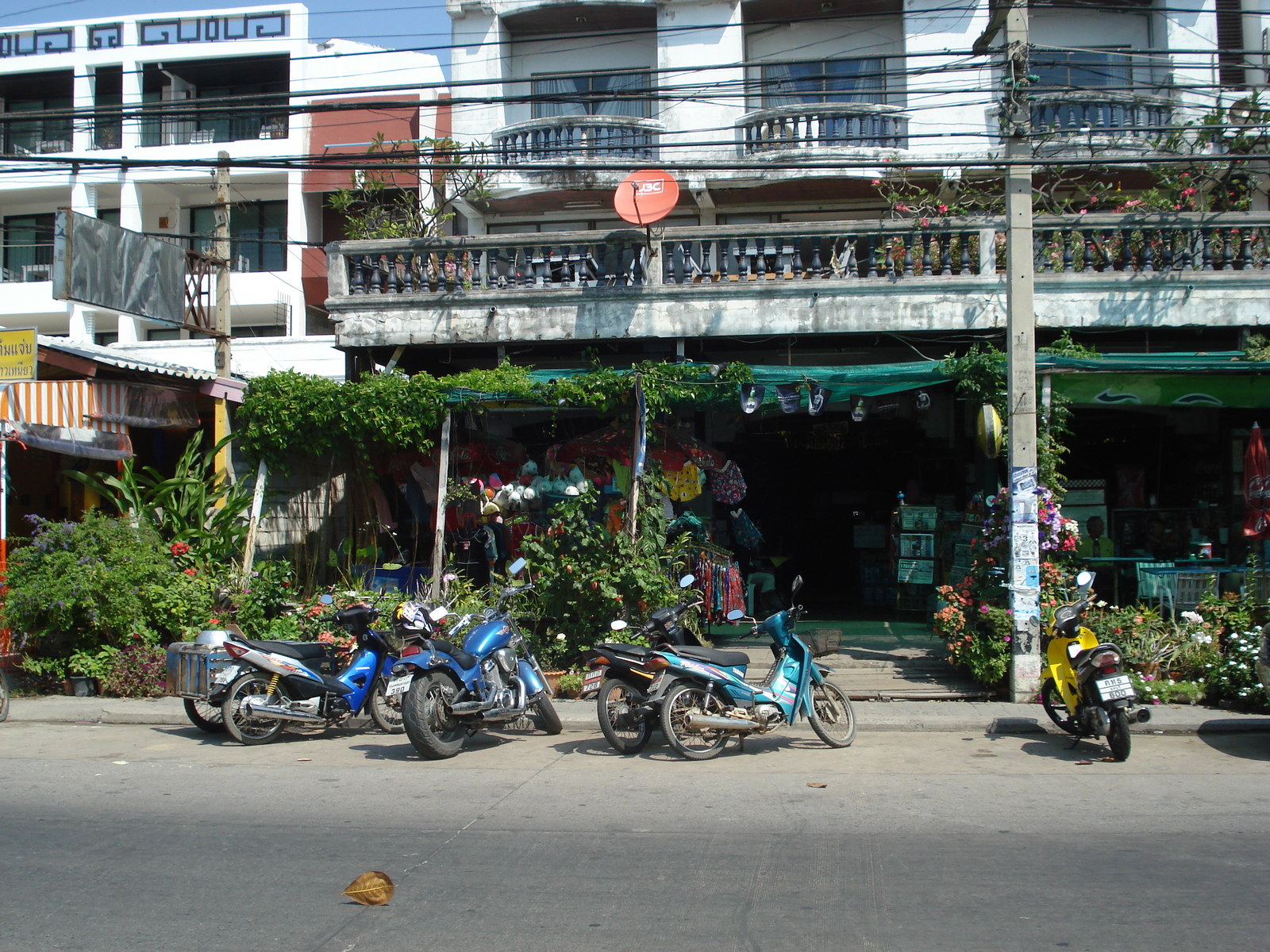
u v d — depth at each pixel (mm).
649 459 10969
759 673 10320
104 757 7699
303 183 20328
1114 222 11523
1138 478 13062
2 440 10359
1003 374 9883
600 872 4844
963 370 10039
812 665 7848
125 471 11570
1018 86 9453
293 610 10945
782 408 10469
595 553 10242
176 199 21312
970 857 5055
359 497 12703
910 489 13031
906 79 16047
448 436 11094
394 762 7434
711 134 16281
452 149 14391
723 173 15203
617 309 11961
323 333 20953
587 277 12203
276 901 4484
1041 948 3920
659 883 4680
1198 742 8023
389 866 4965
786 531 14836
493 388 10750
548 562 10367
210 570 11258
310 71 20453
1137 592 11062
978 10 15914
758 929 4121
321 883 4715
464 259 12414
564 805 6113
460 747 7648
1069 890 4559
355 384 11172
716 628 11992
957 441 13961
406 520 13203
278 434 11305
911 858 5031
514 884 4684
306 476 12867
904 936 4043
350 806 6125
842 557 14781
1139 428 13477
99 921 4266
